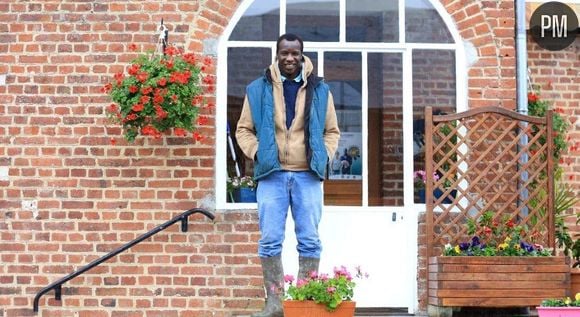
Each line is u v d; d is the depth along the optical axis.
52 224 9.36
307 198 8.36
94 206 9.38
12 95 9.43
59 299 9.30
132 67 8.94
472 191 9.52
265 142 8.32
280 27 9.66
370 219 9.59
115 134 9.43
